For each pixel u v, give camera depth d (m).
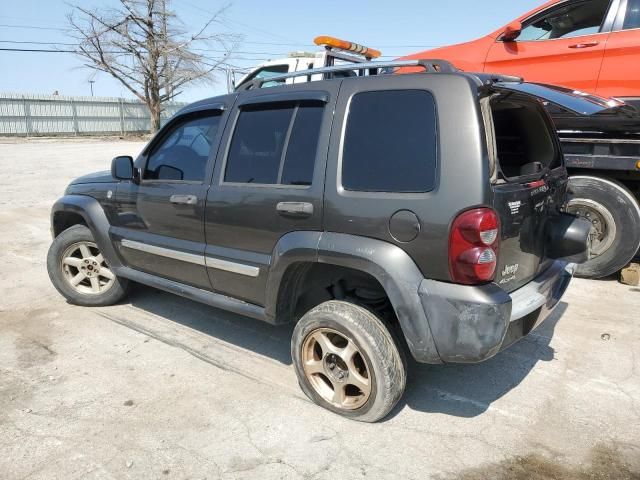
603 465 2.69
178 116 4.07
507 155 3.78
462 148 2.60
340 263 2.90
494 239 2.59
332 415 3.15
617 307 4.71
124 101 39.47
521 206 2.84
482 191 2.54
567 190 3.81
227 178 3.57
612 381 3.49
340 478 2.62
